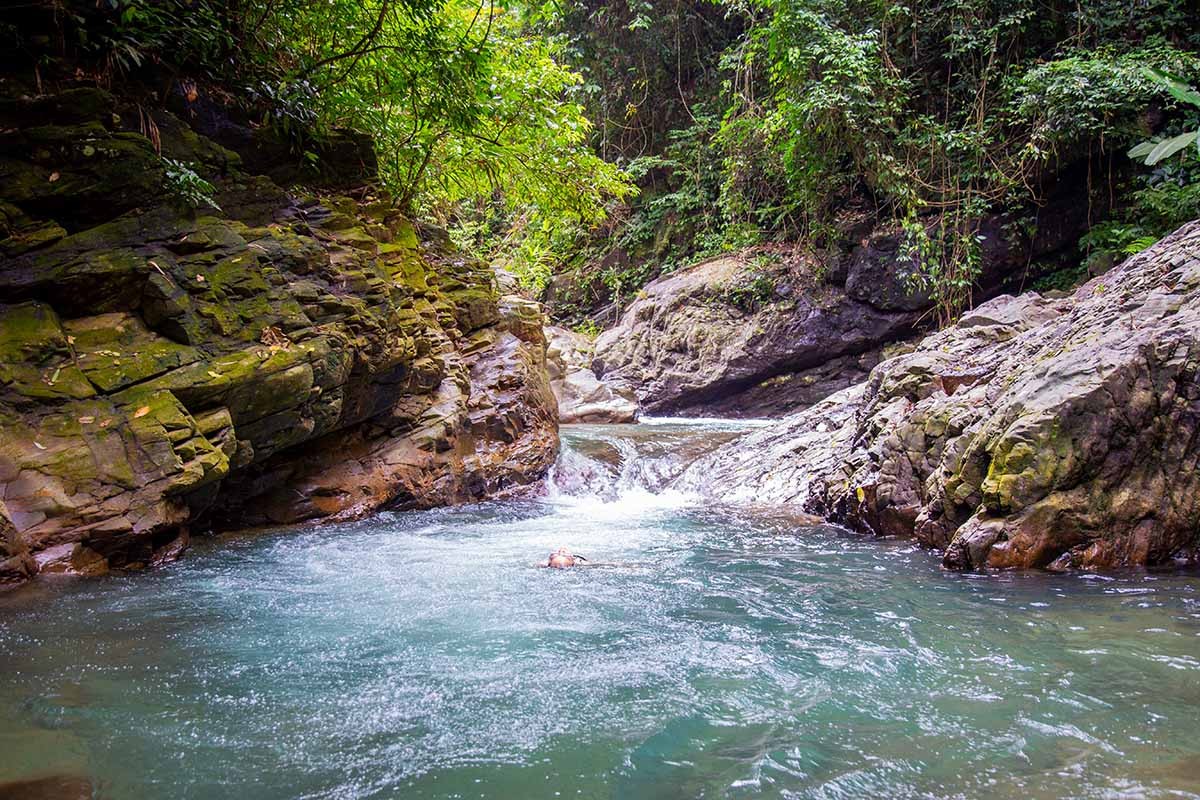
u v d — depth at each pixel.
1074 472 5.39
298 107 7.76
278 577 5.23
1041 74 11.82
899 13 13.41
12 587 4.76
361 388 7.57
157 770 2.55
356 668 3.52
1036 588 4.85
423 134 9.75
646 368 15.91
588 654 3.72
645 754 2.68
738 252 16.33
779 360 14.64
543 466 9.57
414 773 2.55
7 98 5.74
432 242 10.41
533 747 2.74
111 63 6.32
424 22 8.31
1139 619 4.16
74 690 3.23
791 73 13.27
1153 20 12.43
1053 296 9.47
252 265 6.43
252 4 7.47
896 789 2.41
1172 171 11.32
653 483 9.65
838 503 7.30
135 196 6.03
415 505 8.10
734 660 3.62
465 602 4.64
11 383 5.19
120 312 5.79
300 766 2.60
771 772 2.53
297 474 7.46
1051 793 2.35
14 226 5.59
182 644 3.83
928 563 5.65
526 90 9.82
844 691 3.23
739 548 6.25
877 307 13.95
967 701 3.10
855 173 14.09
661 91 18.72
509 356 10.01
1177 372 5.40
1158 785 2.39
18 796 2.34
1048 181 12.81
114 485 5.27
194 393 5.78
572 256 20.67
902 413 7.37
